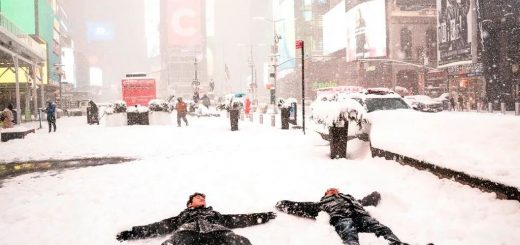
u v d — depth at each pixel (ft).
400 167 25.73
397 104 41.63
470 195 18.44
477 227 14.80
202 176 28.07
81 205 21.15
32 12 218.38
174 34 463.42
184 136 57.11
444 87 155.02
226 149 42.65
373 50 188.75
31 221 18.57
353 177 25.70
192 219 14.83
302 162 32.07
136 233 15.48
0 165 36.24
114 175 29.45
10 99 166.40
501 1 122.42
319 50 293.43
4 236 16.65
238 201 21.29
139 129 71.20
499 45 125.70
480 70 127.75
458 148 21.31
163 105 83.92
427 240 14.38
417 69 183.32
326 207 16.55
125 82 113.09
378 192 20.16
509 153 18.44
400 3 184.03
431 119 25.75
